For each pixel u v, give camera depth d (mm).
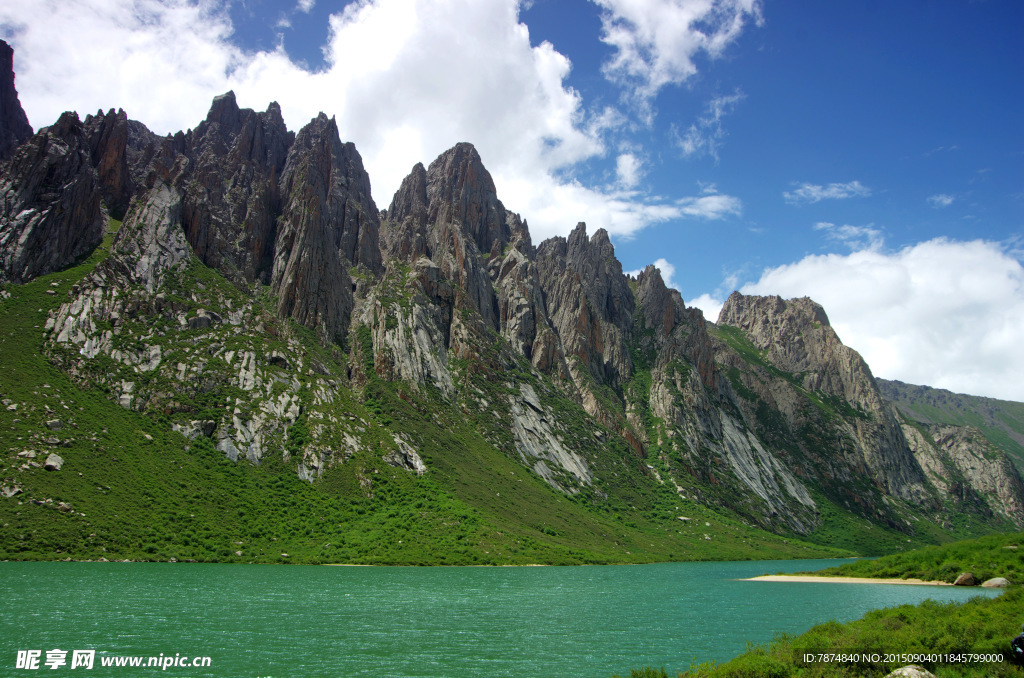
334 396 176125
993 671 39594
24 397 126312
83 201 179125
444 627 70000
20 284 158000
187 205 198250
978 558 117875
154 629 63031
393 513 147000
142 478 125000
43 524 103812
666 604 90000
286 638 62156
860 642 44688
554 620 75688
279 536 128250
